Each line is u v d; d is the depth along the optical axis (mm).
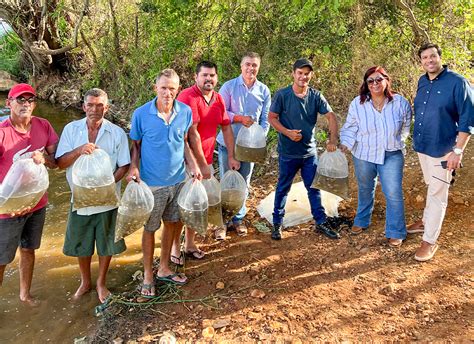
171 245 3906
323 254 4203
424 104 3711
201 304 3646
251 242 4547
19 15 11469
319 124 6848
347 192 4305
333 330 3219
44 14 10930
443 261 3846
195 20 7898
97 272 4367
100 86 11414
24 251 3797
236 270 4078
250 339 3213
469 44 7262
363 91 3992
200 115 3852
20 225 3463
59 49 11508
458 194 4836
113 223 3611
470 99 3471
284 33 7164
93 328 3582
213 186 3875
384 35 6980
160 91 3334
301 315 3406
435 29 6887
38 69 13367
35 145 3406
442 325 3143
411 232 4348
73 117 10984
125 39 10359
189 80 8578
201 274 4059
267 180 6145
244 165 4477
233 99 4348
